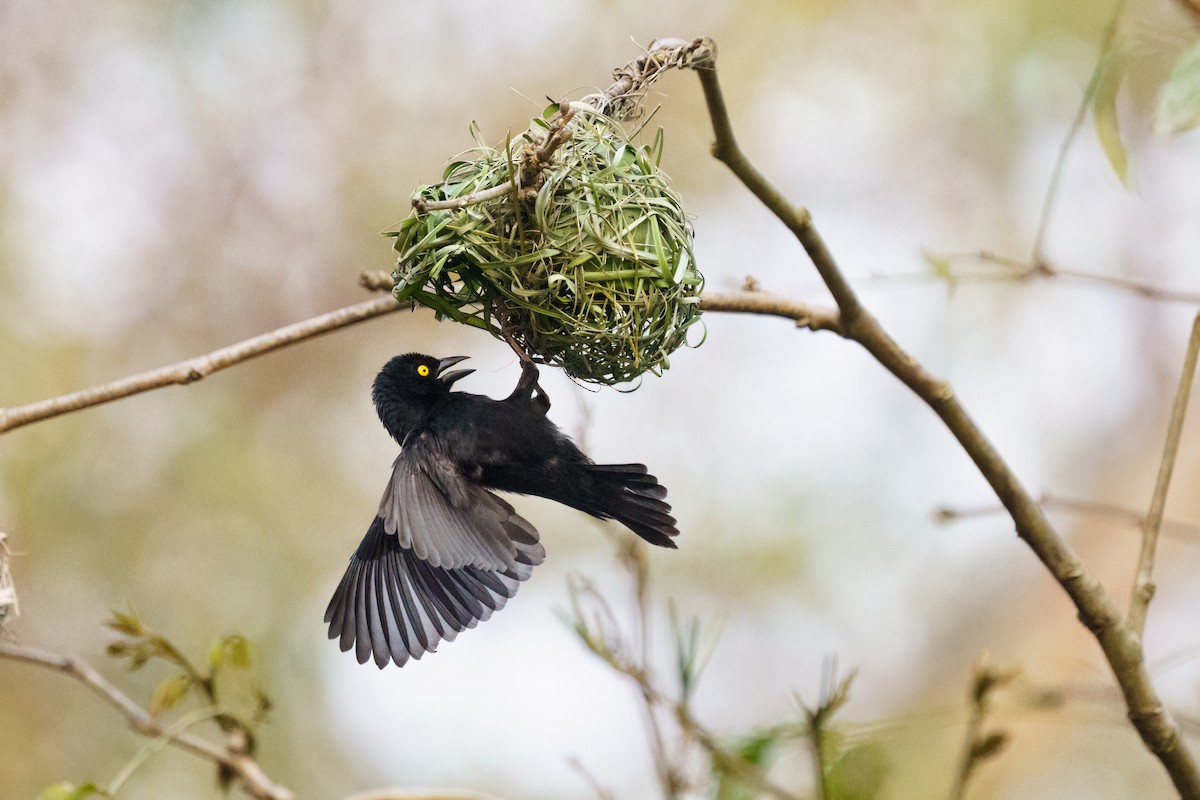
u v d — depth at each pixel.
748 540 14.73
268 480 15.38
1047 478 15.41
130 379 6.57
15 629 7.16
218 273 15.73
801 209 6.00
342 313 6.64
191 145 15.84
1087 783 13.41
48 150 15.67
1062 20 13.81
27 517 14.37
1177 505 15.05
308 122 15.92
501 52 16.02
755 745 7.07
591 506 6.95
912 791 13.10
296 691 14.45
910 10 15.55
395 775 14.12
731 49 15.86
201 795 13.22
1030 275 7.56
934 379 6.23
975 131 15.41
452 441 6.70
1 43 15.70
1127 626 6.30
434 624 6.45
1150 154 15.20
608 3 15.95
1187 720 8.21
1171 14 6.29
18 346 14.95
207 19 15.78
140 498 14.91
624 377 6.09
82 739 13.66
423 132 15.84
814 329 6.39
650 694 6.98
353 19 16.03
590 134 5.90
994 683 6.86
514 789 14.02
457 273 6.03
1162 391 15.57
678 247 5.98
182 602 14.56
